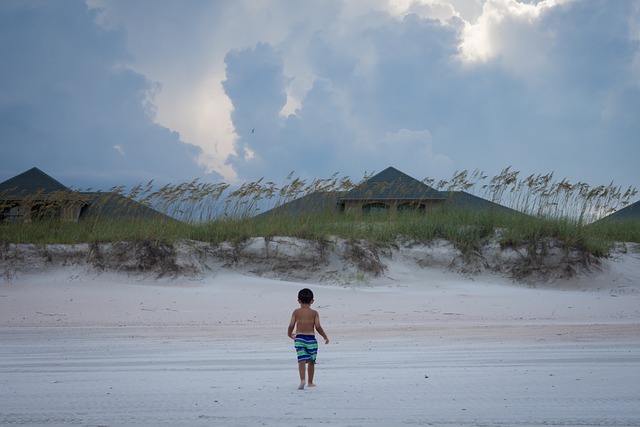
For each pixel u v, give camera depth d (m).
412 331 12.87
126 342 11.55
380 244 21.45
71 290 17.86
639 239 23.69
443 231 22.16
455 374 8.77
